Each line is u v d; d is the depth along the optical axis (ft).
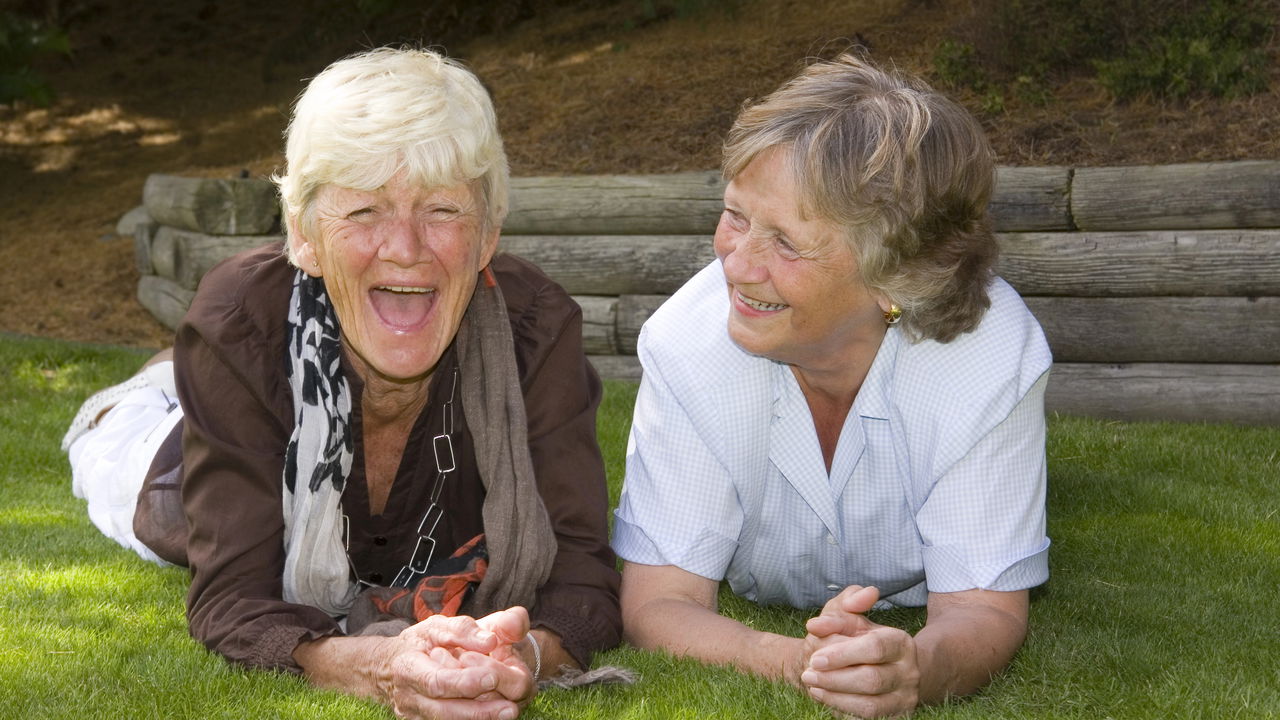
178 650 8.09
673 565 8.50
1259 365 18.67
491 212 7.71
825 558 9.00
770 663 7.65
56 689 7.45
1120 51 23.58
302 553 8.07
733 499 8.48
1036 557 8.11
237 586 7.94
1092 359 19.20
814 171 6.93
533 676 7.47
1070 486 14.17
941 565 8.06
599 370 21.57
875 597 7.05
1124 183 19.04
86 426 13.19
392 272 7.22
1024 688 7.82
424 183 7.12
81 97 42.22
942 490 8.02
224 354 7.81
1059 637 8.89
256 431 7.92
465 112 7.18
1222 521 12.85
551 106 28.19
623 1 35.29
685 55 29.50
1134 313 18.86
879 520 8.59
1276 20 23.21
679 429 8.41
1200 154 20.79
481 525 8.69
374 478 8.43
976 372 7.84
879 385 8.03
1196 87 22.34
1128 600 10.09
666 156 24.68
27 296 27.73
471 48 35.06
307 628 7.59
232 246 24.32
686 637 8.07
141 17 48.96
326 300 7.94
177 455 10.32
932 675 7.22
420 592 7.99
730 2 31.09
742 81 27.14
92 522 11.94
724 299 8.48
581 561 8.40
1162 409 18.58
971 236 7.43
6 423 16.76
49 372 20.66
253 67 43.83
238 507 7.90
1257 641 9.01
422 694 6.70
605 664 8.00
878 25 28.09
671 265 21.26
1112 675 8.13
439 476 8.42
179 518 10.10
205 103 40.91
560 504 8.46
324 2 46.98
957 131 7.22
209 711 7.06
